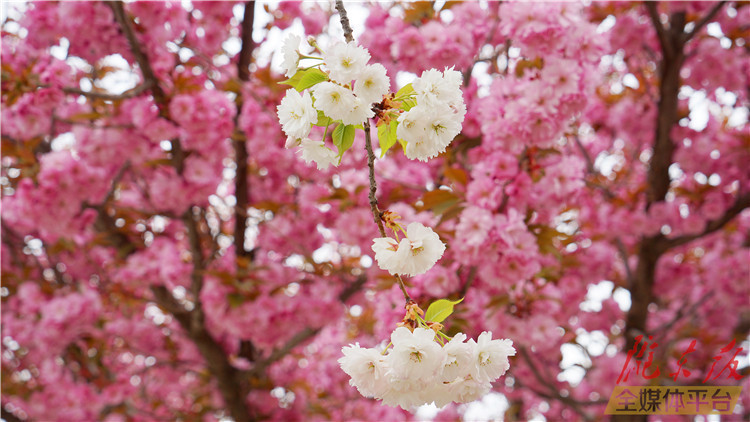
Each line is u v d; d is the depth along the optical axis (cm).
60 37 428
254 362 553
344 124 149
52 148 491
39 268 562
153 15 401
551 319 385
